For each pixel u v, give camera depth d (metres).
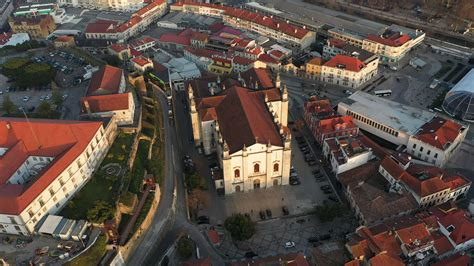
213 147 189.25
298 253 138.38
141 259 139.38
